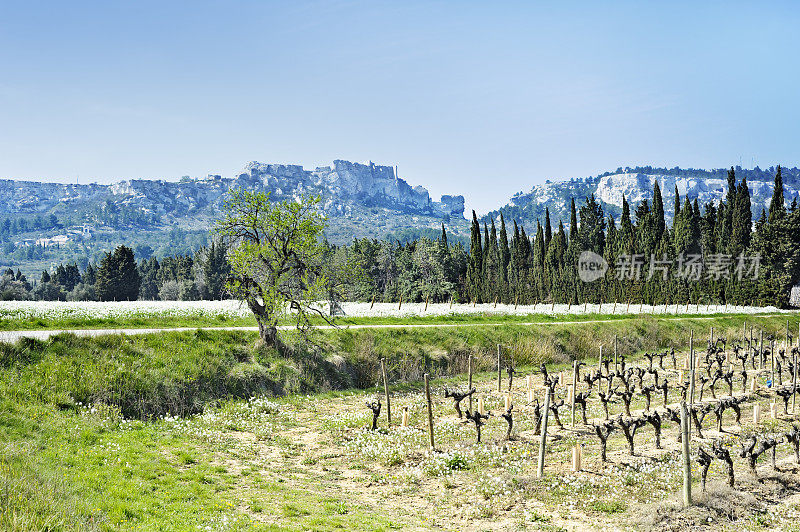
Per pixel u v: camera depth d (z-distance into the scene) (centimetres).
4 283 12662
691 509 1577
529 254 12031
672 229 10700
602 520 1575
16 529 1166
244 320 4438
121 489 1608
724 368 4512
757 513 1587
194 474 1878
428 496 1819
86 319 3784
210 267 12475
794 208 9081
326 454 2323
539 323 5484
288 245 3872
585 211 11812
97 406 2531
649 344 5612
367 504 1739
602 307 7744
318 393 3503
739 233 9800
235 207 3781
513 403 3309
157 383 2873
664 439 2433
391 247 12825
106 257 11606
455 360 4391
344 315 4994
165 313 4494
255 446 2409
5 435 1970
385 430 2680
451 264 10912
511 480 1912
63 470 1705
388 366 4006
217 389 3139
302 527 1452
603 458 2097
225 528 1388
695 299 9006
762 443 1909
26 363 2625
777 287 8556
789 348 5441
